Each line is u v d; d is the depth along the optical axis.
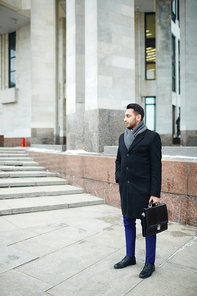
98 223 4.66
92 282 2.64
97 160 6.65
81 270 2.90
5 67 26.62
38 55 15.97
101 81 8.00
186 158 5.39
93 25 8.13
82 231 4.22
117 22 8.34
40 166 10.00
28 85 24.64
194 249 3.51
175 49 27.81
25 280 2.68
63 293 2.44
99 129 7.96
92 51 8.19
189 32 15.39
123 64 8.46
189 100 15.49
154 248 2.80
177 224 4.64
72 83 9.17
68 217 5.06
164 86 20.73
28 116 24.61
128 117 2.86
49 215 5.19
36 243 3.69
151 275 2.78
